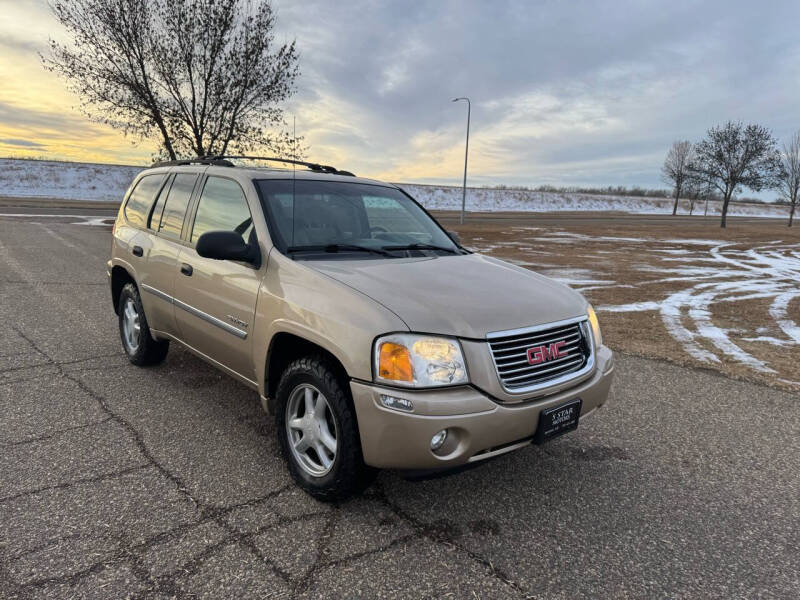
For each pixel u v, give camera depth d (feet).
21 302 24.03
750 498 10.26
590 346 10.00
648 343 22.02
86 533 8.27
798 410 14.87
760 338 23.47
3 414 12.53
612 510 9.66
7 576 7.24
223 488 9.76
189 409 13.19
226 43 53.52
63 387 14.33
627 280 41.57
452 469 8.23
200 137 55.31
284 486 9.90
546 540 8.69
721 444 12.59
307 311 9.11
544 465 11.30
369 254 11.25
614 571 8.00
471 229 102.47
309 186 12.35
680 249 71.77
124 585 7.18
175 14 51.85
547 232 100.12
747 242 86.33
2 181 190.70
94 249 44.57
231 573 7.52
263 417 12.88
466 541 8.56
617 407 14.74
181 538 8.26
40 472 10.04
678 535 8.98
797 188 155.12
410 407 7.87
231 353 11.28
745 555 8.51
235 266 11.12
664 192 456.45
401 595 7.25
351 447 8.54
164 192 14.87
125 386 14.56
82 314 22.30
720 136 132.16
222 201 12.28
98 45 51.08
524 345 8.85
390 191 14.33
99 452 10.91
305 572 7.63
